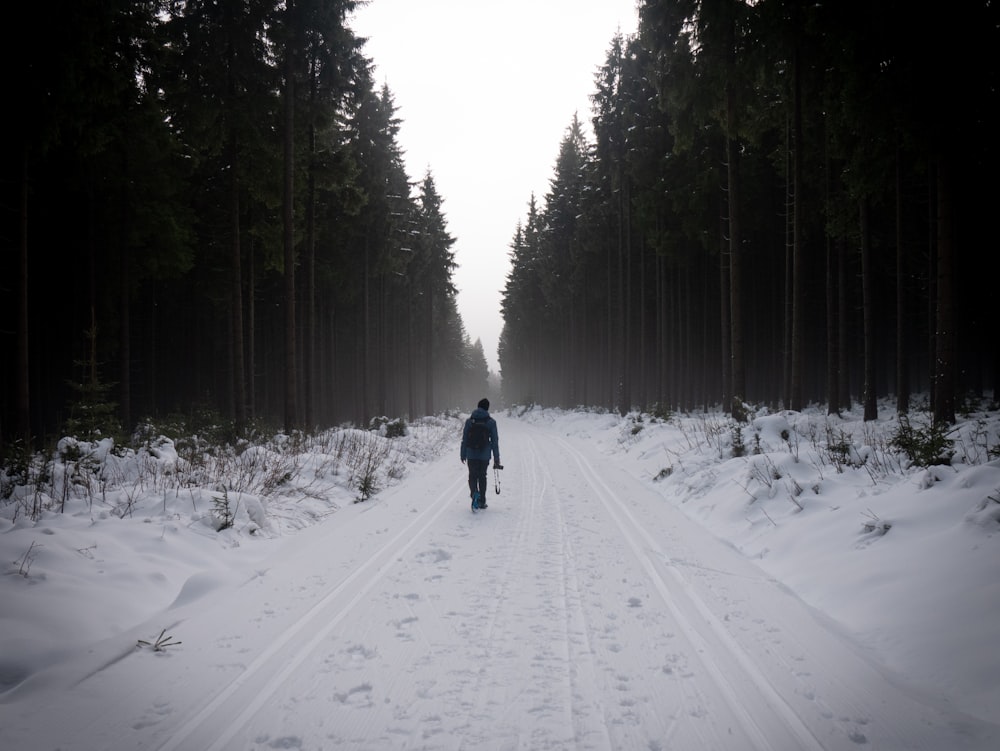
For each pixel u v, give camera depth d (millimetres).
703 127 17531
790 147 19750
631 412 27312
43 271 20469
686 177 23938
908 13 11820
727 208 24125
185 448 11859
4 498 7414
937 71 11859
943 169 12289
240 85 16703
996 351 21938
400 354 53781
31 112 12281
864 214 17984
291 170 17438
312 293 21969
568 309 49000
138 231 19875
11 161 13180
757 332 32344
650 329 37438
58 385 24547
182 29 15711
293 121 18141
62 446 9023
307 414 21609
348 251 29656
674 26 16625
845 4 13125
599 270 38656
